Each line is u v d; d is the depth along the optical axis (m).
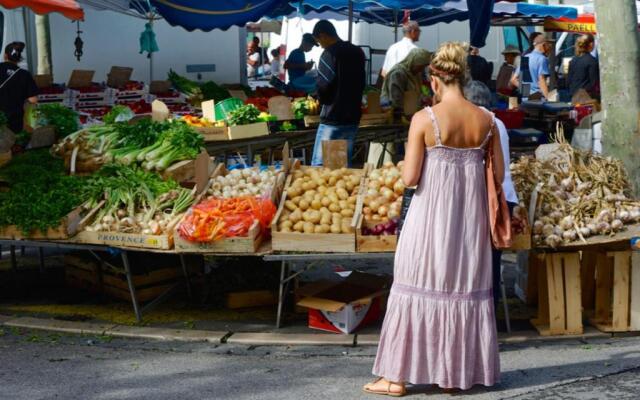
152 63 16.92
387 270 8.70
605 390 5.34
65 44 16.36
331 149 7.45
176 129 8.03
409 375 5.23
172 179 7.67
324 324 6.74
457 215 5.08
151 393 5.46
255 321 7.07
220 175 7.69
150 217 6.99
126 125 8.29
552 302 6.54
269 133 10.67
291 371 5.87
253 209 6.76
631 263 6.55
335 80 9.57
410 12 18.91
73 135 8.12
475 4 10.99
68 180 7.46
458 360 5.16
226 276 7.57
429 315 5.12
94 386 5.61
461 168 5.09
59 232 7.02
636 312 6.58
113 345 6.54
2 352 6.38
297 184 7.01
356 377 5.71
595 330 6.67
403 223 5.29
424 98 12.30
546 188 6.66
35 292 8.10
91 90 14.19
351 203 6.76
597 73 15.19
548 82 19.39
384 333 5.29
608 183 6.76
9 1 12.00
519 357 6.09
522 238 6.36
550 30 19.20
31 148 8.59
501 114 12.59
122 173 7.56
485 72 6.82
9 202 7.21
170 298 7.79
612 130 8.31
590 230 6.41
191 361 6.13
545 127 12.77
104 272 7.84
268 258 6.51
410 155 5.09
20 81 10.75
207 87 14.99
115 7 14.66
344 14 18.58
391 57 13.48
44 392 5.51
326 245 6.53
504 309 6.62
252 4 12.86
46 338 6.71
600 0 8.29
